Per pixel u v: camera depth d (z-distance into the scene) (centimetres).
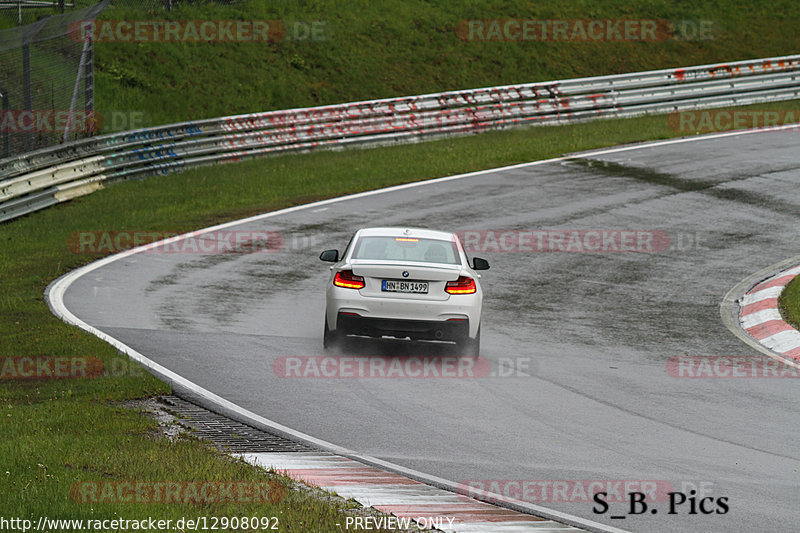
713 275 5966
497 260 6203
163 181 8475
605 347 4431
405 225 7044
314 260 6059
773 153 9838
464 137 10612
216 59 11525
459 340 3962
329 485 2552
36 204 7375
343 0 13450
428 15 13662
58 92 9188
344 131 9981
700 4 15462
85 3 11438
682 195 8188
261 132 9475
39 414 3100
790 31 15212
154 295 5131
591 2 14750
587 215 7488
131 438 2842
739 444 3092
